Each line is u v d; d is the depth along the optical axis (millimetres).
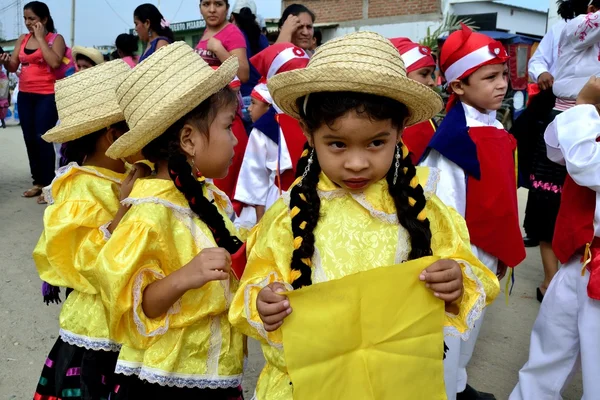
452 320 1633
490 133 2680
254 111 3727
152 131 1704
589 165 2105
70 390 2072
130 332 1688
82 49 5723
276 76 1484
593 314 2244
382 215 1590
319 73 1366
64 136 2115
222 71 1742
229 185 3766
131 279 1651
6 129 13906
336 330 1458
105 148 2178
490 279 1676
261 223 1706
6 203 6285
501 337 3543
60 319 2076
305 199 1596
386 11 13562
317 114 1452
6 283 4191
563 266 2412
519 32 16312
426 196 1676
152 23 5797
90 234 1967
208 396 1865
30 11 6121
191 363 1770
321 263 1576
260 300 1472
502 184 2600
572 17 4152
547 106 4121
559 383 2430
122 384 1864
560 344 2393
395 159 1605
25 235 5227
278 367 1582
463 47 2707
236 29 4766
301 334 1451
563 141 2197
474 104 2770
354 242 1586
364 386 1491
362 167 1450
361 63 1418
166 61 1763
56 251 1974
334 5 14352
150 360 1725
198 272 1597
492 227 2590
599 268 2172
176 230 1775
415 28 13211
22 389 2916
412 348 1521
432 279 1468
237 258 1800
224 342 1818
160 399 1818
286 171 3334
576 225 2264
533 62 4426
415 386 1530
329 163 1492
